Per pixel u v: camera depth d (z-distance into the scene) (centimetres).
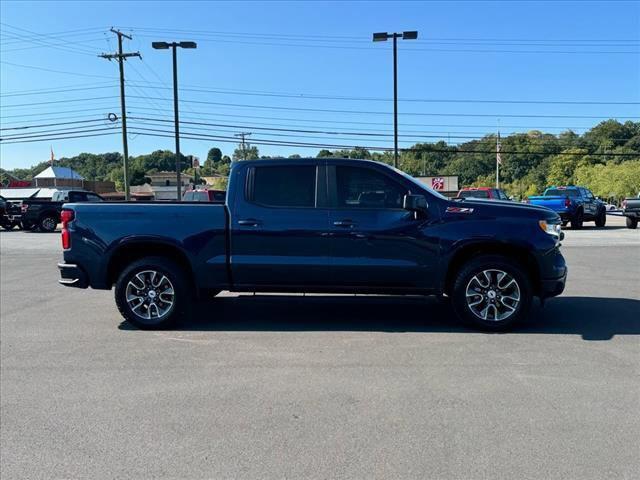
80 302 816
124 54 3569
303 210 623
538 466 319
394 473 313
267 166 636
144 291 642
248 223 623
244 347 565
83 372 492
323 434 363
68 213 646
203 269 631
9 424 385
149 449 345
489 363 505
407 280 619
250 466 323
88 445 352
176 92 3120
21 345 581
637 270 1082
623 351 540
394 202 625
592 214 2427
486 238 605
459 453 335
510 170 11212
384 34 2836
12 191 3466
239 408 407
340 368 495
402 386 449
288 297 764
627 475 309
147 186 9725
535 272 618
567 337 592
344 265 618
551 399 419
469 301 614
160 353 548
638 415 389
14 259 1370
